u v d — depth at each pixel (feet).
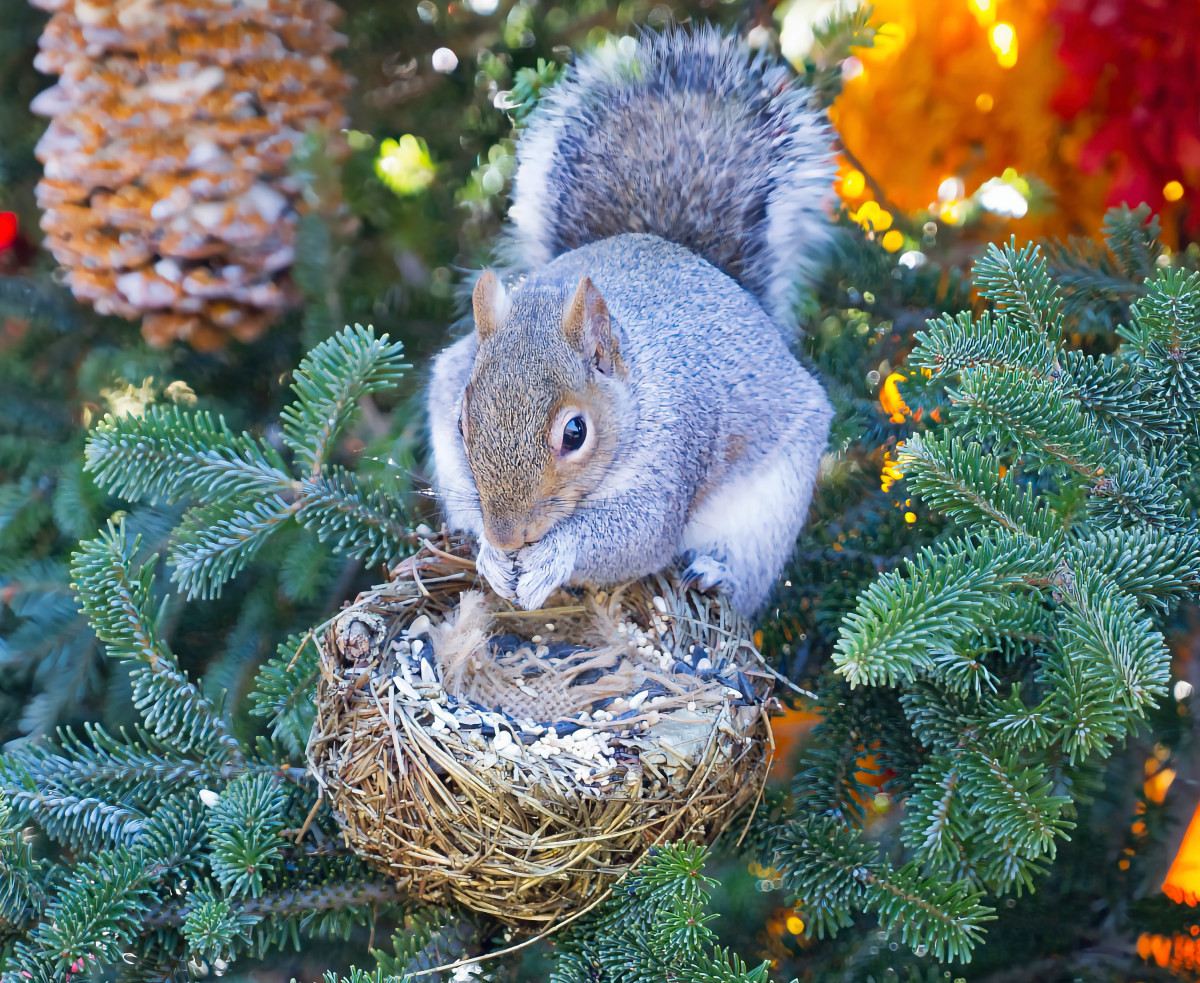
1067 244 15.31
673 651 11.38
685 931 8.74
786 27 18.15
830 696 11.63
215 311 13.43
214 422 13.82
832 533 14.21
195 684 11.46
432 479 13.12
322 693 10.03
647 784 9.36
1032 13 18.63
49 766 10.88
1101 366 10.66
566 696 10.87
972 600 8.73
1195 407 10.51
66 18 12.85
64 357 14.51
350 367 11.51
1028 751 9.98
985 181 19.15
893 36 15.90
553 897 9.49
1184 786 12.41
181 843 10.25
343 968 12.09
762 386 13.47
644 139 15.34
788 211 15.11
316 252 13.33
